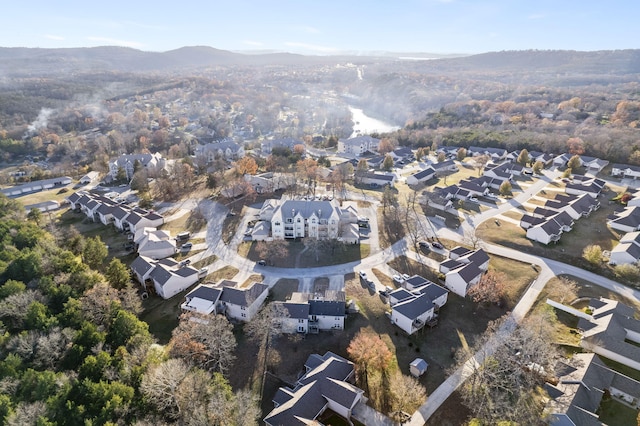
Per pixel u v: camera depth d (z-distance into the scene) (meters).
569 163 187.00
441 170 193.00
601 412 65.00
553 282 101.38
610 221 130.50
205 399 61.06
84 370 66.00
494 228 131.25
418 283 97.31
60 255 101.62
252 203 153.38
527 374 70.69
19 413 56.59
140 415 59.31
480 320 89.06
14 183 186.50
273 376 74.31
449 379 72.94
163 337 84.56
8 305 79.62
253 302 89.56
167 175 177.00
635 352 73.81
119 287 94.56
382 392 70.31
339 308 86.31
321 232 124.19
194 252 119.00
